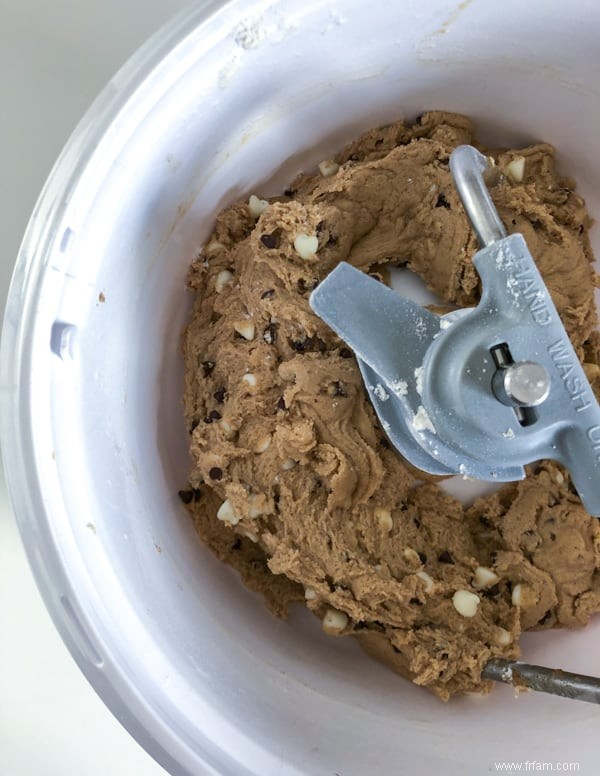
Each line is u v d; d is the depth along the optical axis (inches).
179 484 22.0
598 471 18.8
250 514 21.4
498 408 18.5
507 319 18.6
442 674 21.4
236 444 21.6
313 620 22.3
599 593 22.2
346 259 22.0
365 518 21.7
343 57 20.3
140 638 19.1
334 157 22.3
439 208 21.8
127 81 19.0
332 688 21.0
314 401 21.3
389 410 20.6
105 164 19.1
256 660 20.8
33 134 21.5
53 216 19.0
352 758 19.7
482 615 21.9
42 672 21.9
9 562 21.8
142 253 20.5
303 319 21.3
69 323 19.3
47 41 21.3
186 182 20.7
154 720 18.7
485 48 20.6
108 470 20.0
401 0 19.6
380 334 19.4
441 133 21.9
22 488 18.8
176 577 20.8
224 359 21.7
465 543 22.5
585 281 22.3
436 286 22.2
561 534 22.2
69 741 21.9
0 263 21.5
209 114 20.0
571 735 20.5
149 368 21.4
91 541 19.2
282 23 19.3
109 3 21.3
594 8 19.7
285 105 20.8
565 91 21.2
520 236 18.7
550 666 22.0
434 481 22.5
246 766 18.9
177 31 19.0
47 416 19.0
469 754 20.3
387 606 21.5
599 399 22.6
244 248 21.7
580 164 22.5
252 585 22.1
